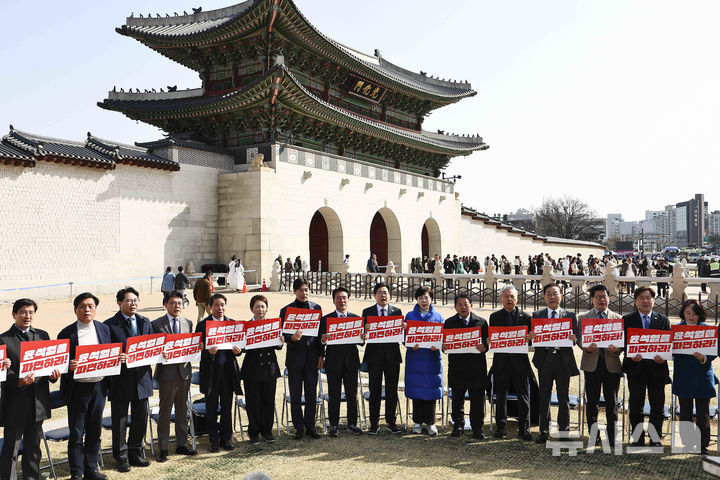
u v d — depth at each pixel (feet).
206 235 124.88
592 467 26.25
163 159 115.34
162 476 25.71
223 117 137.80
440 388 31.91
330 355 32.04
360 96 169.78
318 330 31.91
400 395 41.11
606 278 84.33
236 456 28.40
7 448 23.54
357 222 154.81
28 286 90.89
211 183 127.03
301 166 135.64
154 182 113.70
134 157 107.34
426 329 31.53
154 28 152.05
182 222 119.34
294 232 132.16
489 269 95.61
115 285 104.58
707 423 28.09
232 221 126.11
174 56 151.02
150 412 29.99
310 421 31.50
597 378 29.43
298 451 29.04
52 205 95.30
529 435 30.66
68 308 81.00
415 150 189.78
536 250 249.96
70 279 97.30
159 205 114.32
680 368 28.43
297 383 31.30
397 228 173.47
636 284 92.12
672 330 28.30
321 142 154.20
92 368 25.14
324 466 26.61
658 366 28.84
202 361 29.48
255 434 30.42
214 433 29.37
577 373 30.32
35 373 23.63
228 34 133.69
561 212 410.31
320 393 34.45
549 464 26.71
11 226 89.35
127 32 143.02
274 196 126.52
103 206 103.45
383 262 178.81
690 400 28.60
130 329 27.73
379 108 185.37
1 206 88.17
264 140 133.39
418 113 202.28
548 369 30.35
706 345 27.89
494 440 30.68
